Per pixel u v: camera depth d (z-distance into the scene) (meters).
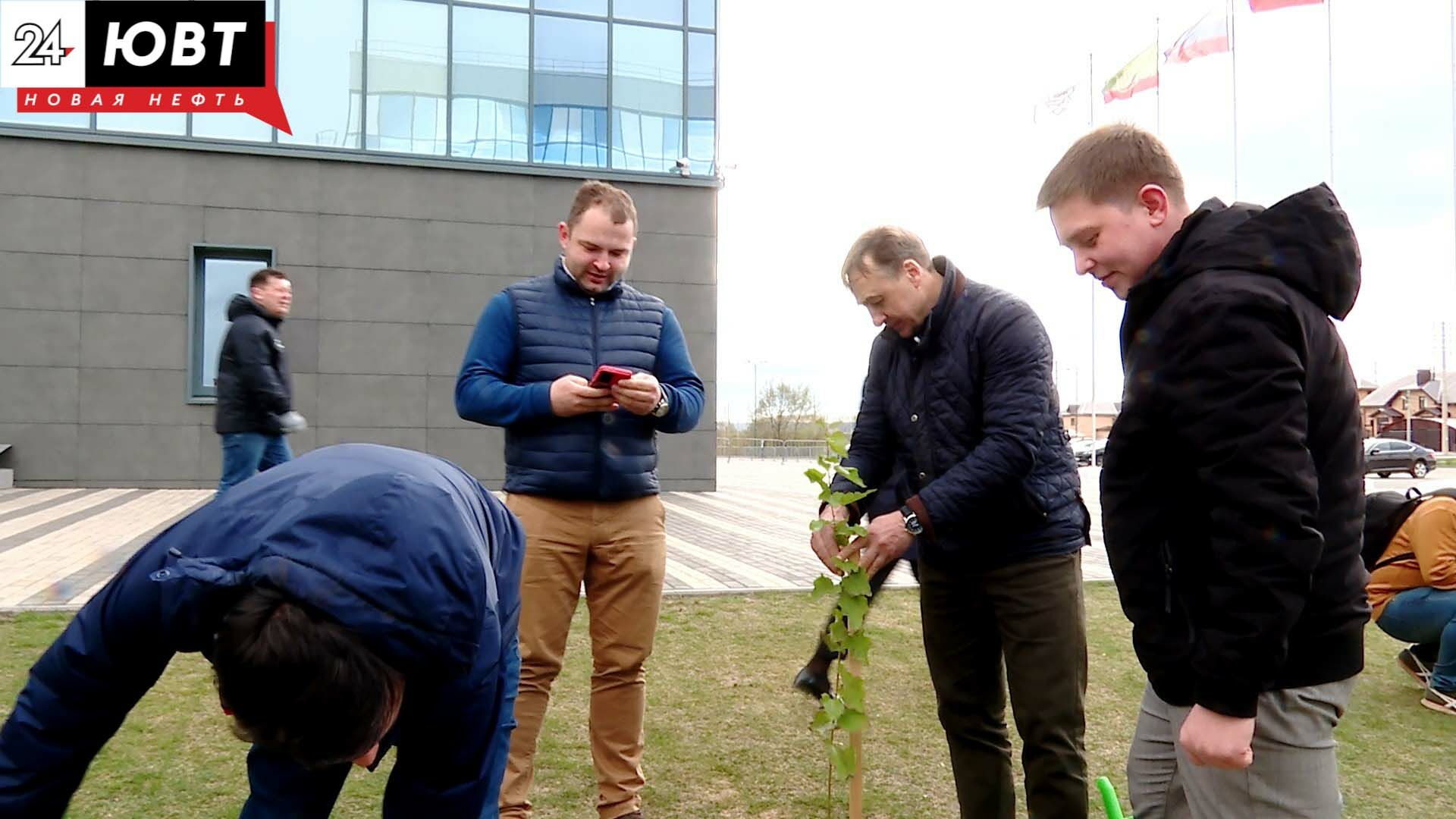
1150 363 1.62
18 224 11.58
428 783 1.44
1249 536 1.47
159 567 1.20
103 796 2.92
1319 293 1.57
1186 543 1.65
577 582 2.76
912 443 2.55
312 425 12.35
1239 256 1.56
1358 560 1.62
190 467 12.03
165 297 11.98
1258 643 1.46
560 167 13.09
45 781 1.29
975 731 2.58
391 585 1.11
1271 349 1.49
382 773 3.26
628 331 2.87
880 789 3.21
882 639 5.21
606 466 2.70
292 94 12.38
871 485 2.72
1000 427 2.30
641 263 13.36
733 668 4.54
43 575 6.12
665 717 3.86
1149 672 1.71
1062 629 2.37
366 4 12.55
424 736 1.36
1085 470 32.25
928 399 2.49
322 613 1.06
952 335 2.43
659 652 4.81
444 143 12.81
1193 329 1.55
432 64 12.78
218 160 12.14
